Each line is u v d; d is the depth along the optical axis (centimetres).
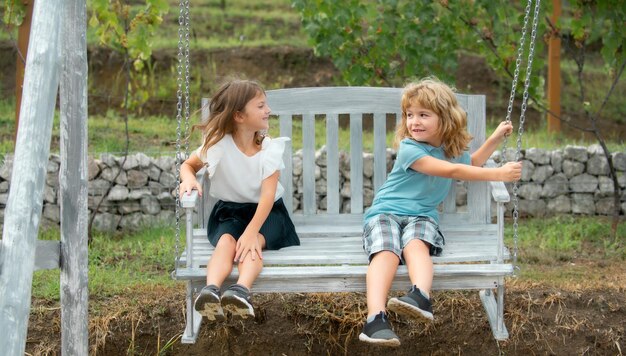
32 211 462
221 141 553
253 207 560
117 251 787
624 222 871
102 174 852
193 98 1185
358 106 617
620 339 655
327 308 675
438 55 933
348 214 620
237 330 667
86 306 549
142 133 1046
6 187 842
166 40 1304
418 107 541
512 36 877
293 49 1287
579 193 889
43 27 486
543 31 850
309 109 617
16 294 450
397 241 525
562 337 655
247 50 1280
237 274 520
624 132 1158
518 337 657
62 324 546
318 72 1259
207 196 601
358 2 923
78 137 535
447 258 525
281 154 550
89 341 646
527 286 699
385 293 505
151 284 705
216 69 1246
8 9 847
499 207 519
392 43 929
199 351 662
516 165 515
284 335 666
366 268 519
